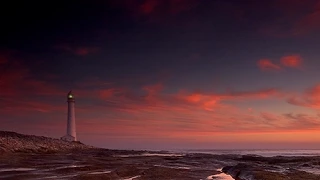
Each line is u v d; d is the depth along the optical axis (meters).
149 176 36.88
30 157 53.19
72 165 42.97
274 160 70.88
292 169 49.09
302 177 37.22
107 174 34.91
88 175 33.03
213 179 37.53
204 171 46.59
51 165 41.47
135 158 68.75
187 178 36.97
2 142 65.00
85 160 53.47
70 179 30.25
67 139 111.12
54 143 85.56
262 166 53.28
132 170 40.31
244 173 41.38
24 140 74.81
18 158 49.78
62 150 79.62
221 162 67.12
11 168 36.78
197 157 83.00
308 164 62.41
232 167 50.69
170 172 41.12
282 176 37.16
